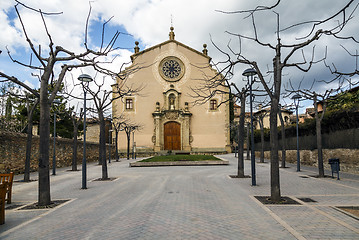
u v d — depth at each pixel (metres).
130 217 6.36
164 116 45.91
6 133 17.00
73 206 7.83
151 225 5.64
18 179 15.22
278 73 8.63
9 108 27.69
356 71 8.75
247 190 10.18
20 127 29.94
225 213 6.58
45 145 8.17
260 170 18.64
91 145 34.16
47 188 8.10
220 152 45.19
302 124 21.62
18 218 6.53
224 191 9.99
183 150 45.19
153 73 47.22
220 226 5.49
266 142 33.50
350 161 15.44
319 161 13.92
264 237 4.79
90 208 7.50
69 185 12.62
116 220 6.12
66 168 23.80
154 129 45.66
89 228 5.54
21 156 18.50
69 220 6.23
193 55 48.00
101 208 7.47
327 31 7.50
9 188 8.55
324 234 4.88
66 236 5.06
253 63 8.88
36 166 20.44
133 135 41.47
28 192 10.84
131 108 46.38
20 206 8.08
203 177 14.62
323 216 6.12
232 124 46.84
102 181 13.93
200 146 45.84
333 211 6.57
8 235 5.19
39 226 5.78
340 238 4.66
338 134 16.66
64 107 33.62
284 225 5.46
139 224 5.73
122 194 9.76
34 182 13.96
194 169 19.69
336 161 12.97
